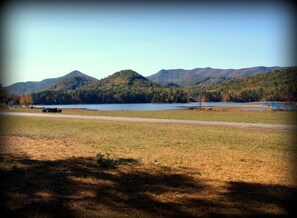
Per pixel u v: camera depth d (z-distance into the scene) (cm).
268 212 569
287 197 654
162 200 625
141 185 726
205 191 691
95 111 5269
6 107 6366
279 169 926
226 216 549
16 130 1975
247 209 583
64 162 956
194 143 1444
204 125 2438
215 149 1282
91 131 1930
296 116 3722
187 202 617
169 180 776
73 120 2883
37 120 2866
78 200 613
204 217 544
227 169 916
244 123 2669
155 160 1017
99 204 595
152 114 4228
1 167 862
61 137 1616
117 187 705
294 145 1415
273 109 5897
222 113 4578
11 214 539
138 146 1325
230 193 680
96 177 784
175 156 1102
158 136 1692
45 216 533
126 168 894
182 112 4894
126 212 558
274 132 1962
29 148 1220
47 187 692
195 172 866
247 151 1248
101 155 1008
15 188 678
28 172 818
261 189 711
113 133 1823
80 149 1222
